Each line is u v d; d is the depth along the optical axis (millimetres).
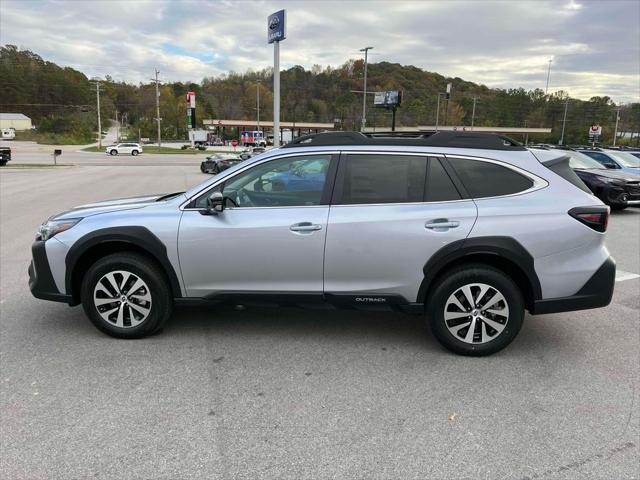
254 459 2703
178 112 131875
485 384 3555
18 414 3107
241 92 147875
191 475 2570
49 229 4246
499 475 2586
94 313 4230
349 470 2617
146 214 4109
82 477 2549
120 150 62062
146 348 4117
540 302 3861
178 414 3137
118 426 2994
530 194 3865
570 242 3787
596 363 3918
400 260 3857
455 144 3992
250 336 4398
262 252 3955
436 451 2783
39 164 37562
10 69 137750
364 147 4000
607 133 104312
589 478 2572
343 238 3867
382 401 3312
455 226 3791
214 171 28547
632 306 5328
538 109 111312
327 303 4043
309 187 4016
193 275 4074
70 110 139875
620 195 12039
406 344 4254
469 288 3896
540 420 3100
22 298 5379
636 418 3133
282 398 3340
